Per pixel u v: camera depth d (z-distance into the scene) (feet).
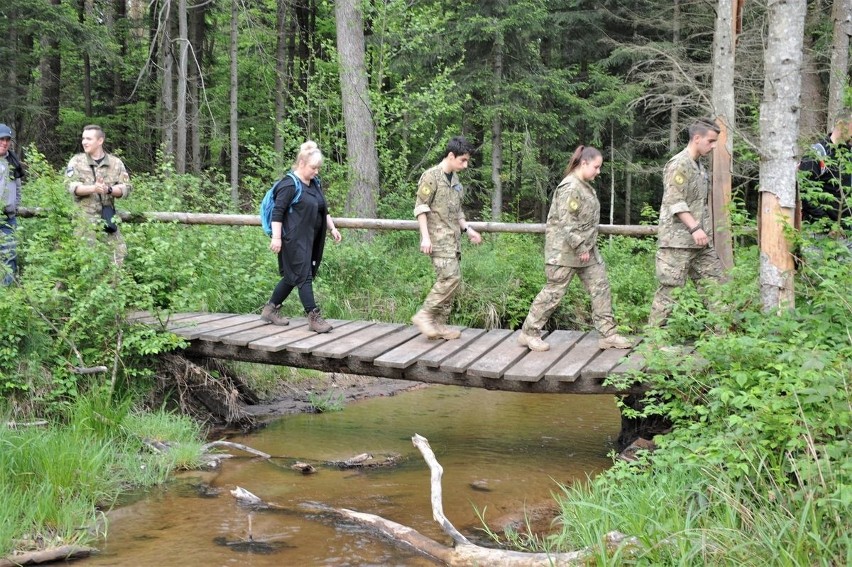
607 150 66.44
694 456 12.86
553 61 69.21
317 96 43.37
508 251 35.06
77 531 14.51
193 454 18.80
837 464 11.71
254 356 21.50
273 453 20.40
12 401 19.21
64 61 77.51
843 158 16.83
